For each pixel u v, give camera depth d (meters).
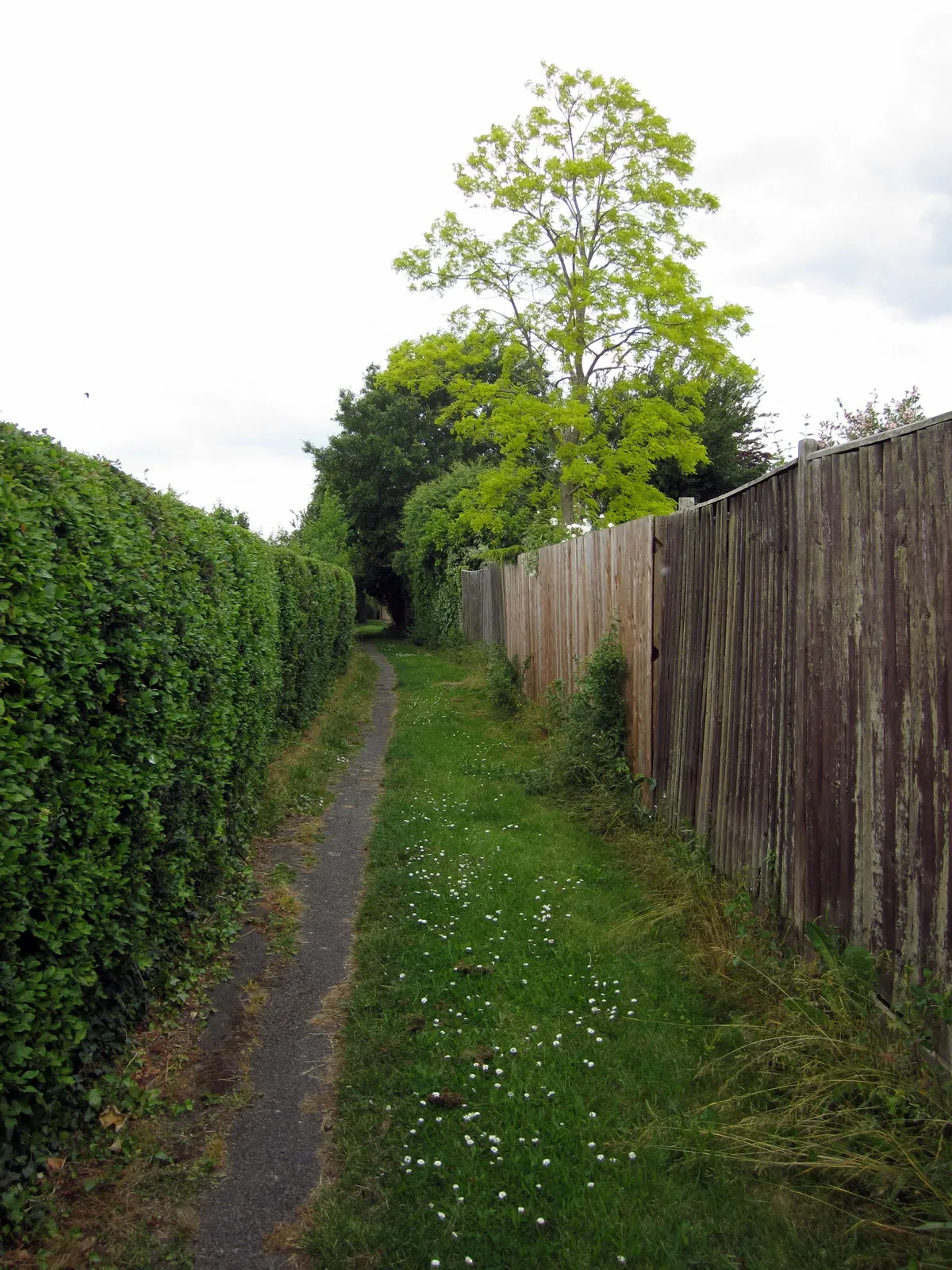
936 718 2.73
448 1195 2.64
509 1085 3.19
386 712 13.03
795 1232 2.41
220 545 5.43
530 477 17.84
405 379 17.55
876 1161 2.54
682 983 3.90
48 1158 2.65
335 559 29.69
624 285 15.39
